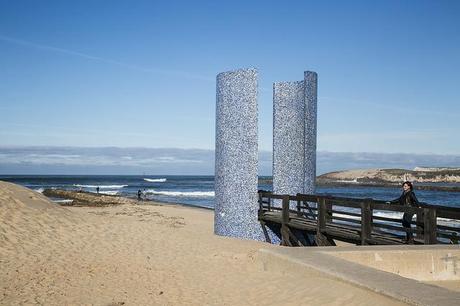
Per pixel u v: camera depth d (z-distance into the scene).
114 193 59.25
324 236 12.31
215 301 6.95
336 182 113.31
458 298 5.05
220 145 15.35
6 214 13.52
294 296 6.28
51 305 7.03
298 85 15.97
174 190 72.56
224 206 15.23
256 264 9.41
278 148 16.02
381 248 7.96
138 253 11.55
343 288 5.98
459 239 8.84
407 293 5.26
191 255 11.43
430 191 75.75
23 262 9.95
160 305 6.98
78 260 10.45
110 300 7.32
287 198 14.16
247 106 14.92
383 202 10.55
